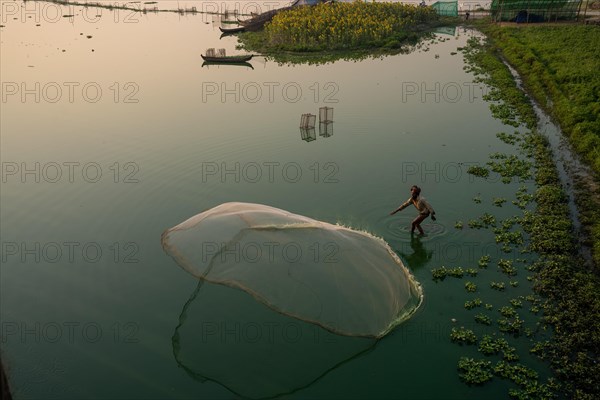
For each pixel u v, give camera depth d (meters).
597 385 9.86
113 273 14.20
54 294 13.38
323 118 25.23
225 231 11.52
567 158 20.72
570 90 27.86
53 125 26.47
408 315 11.84
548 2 48.31
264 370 10.62
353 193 18.19
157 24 61.44
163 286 13.58
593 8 57.53
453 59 38.88
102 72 37.28
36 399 10.09
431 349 10.98
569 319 11.64
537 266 13.62
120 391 10.26
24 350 11.38
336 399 9.89
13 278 14.11
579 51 35.53
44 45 47.00
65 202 18.44
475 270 13.55
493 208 16.78
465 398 9.81
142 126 26.14
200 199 18.25
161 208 17.75
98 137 24.69
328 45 44.31
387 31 46.47
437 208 16.83
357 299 10.79
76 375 10.68
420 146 22.61
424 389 10.04
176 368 10.80
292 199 17.88
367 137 24.00
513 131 23.88
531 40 40.53
